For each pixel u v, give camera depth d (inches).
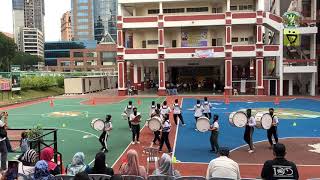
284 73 2089.1
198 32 2239.2
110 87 3257.9
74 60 6220.5
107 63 5890.8
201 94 2165.4
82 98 2127.2
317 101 1717.5
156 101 1802.4
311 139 796.6
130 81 2497.5
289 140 785.6
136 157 323.3
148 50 2185.0
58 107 1606.8
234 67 2373.3
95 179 302.5
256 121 687.7
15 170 341.1
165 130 668.7
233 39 2224.4
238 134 864.9
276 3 2583.7
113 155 657.0
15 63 5974.4
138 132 761.6
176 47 2214.6
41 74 2741.1
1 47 4741.6
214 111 1330.0
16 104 1772.9
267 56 2138.3
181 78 2549.2
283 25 2069.4
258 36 2076.8
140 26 2183.8
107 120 682.2
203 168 567.5
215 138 667.4
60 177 308.7
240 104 1588.3
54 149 484.4
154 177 306.5
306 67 2042.3
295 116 1175.0
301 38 2160.4
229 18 2094.0
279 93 2080.5
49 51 6569.9
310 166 572.7
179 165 586.2
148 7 2269.9
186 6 2242.9
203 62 2326.5
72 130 951.6
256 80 2089.1
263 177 295.4
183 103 1669.5
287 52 2165.4
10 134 864.9
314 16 2132.1
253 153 663.1
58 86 2775.6
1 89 1942.7
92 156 650.8
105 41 5910.4
